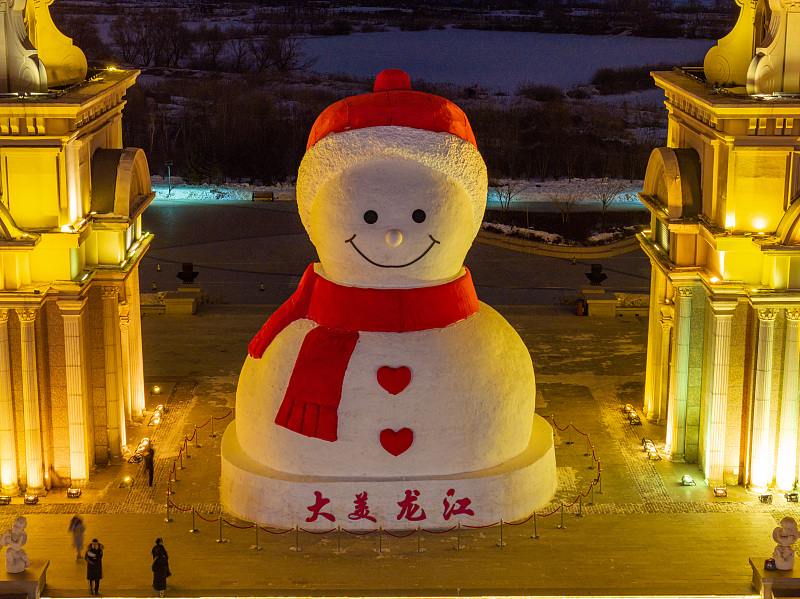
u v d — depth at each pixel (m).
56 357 31.94
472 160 29.42
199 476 33.72
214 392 40.69
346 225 29.03
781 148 30.31
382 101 28.80
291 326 30.81
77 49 35.78
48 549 29.30
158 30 135.50
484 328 30.66
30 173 30.41
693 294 33.31
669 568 28.45
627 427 37.53
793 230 30.23
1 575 27.03
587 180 90.12
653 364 37.62
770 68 31.09
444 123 28.97
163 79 119.81
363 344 29.52
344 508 29.81
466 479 29.91
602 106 110.00
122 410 34.78
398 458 29.62
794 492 32.22
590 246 69.25
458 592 27.22
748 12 33.66
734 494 32.44
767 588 27.00
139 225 36.94
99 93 31.98
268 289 59.06
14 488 31.97
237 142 95.69
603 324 49.50
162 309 50.91
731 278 31.48
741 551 29.33
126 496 32.28
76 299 31.22
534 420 34.06
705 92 32.19
